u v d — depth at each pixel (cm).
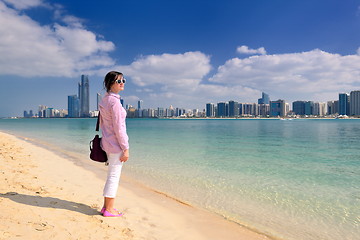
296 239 396
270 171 929
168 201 561
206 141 2200
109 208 404
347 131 4119
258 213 507
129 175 841
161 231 382
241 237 392
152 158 1219
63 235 309
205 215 483
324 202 579
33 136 2642
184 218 457
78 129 4412
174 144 1917
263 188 694
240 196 620
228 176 839
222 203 564
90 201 480
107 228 355
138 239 339
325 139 2488
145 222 412
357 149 1648
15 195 445
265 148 1684
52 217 362
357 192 661
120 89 379
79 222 361
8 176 609
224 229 419
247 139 2444
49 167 851
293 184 742
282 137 2739
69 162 1017
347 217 490
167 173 878
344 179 809
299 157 1293
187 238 368
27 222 328
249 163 1098
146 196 592
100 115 381
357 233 421
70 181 657
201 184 731
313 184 745
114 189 397
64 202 448
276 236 405
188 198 595
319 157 1303
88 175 776
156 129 4869
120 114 364
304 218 484
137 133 3466
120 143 372
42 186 549
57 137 2517
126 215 432
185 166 1016
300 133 3538
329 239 399
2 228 296
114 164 388
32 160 965
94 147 385
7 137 2192
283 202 577
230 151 1502
